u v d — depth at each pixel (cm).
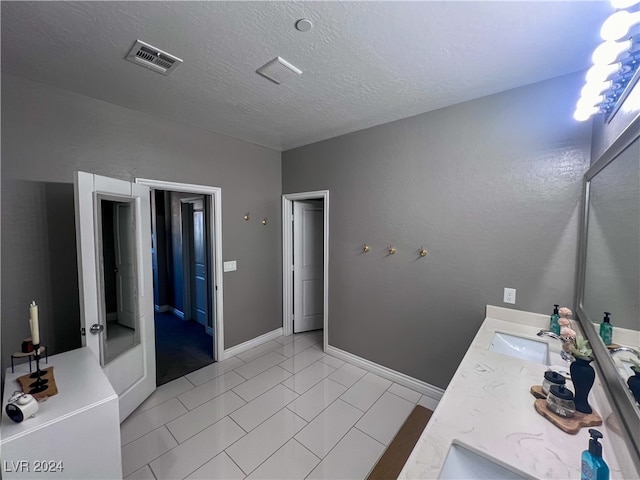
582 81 178
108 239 206
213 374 289
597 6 125
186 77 189
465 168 225
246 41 153
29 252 193
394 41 152
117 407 136
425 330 253
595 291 147
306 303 408
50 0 123
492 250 214
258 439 201
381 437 204
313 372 292
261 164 354
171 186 269
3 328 183
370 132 282
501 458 90
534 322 198
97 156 223
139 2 125
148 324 248
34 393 131
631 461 85
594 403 114
